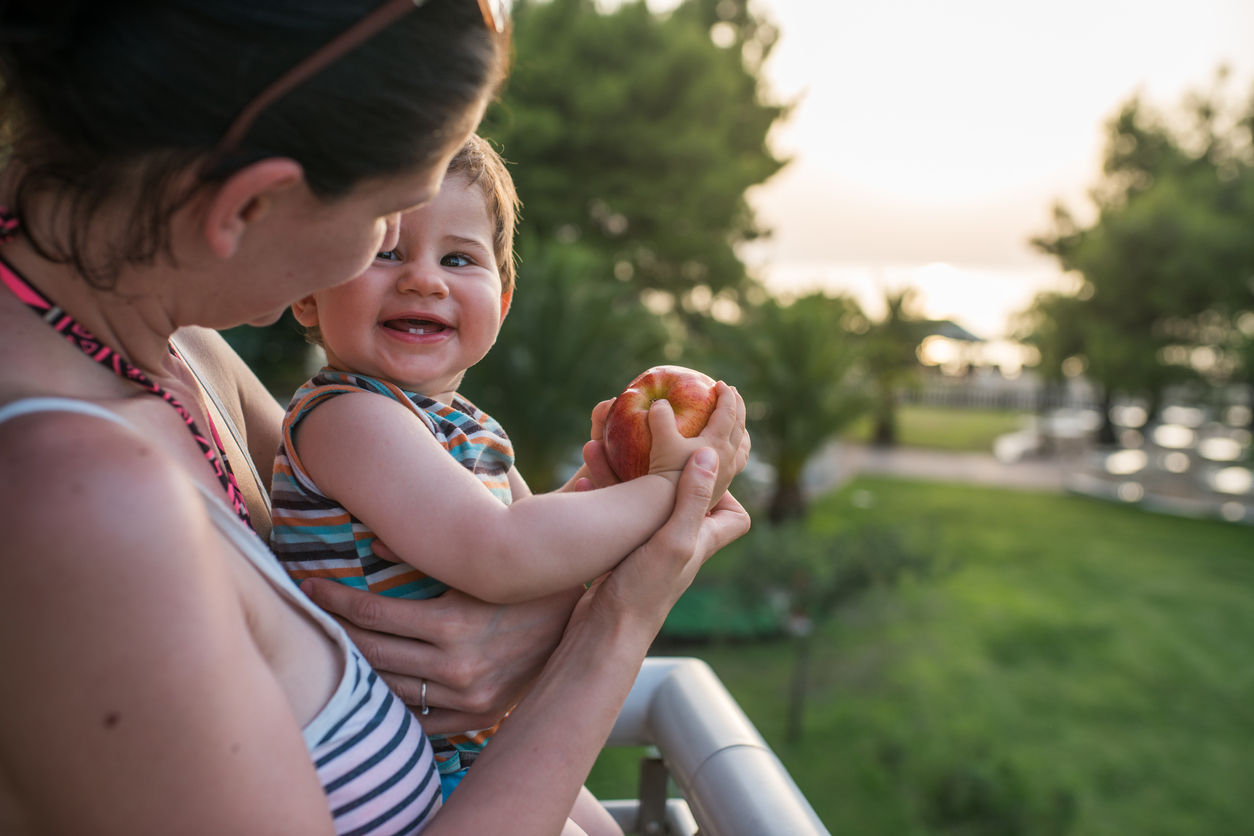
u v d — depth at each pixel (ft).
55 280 2.01
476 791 2.33
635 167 66.13
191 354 3.51
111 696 1.61
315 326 3.23
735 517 3.16
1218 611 41.55
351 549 2.79
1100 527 57.11
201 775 1.69
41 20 1.67
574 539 2.65
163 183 1.80
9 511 1.61
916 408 126.93
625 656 2.60
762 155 79.36
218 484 2.33
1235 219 76.59
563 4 67.56
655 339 41.34
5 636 1.59
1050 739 28.63
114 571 1.62
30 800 1.75
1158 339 80.38
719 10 84.43
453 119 1.98
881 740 27.96
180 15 1.70
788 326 51.03
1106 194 87.51
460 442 3.03
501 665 2.74
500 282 3.50
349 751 2.25
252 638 2.01
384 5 1.80
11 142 1.93
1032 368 93.66
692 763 3.73
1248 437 78.54
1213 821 24.02
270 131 1.78
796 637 36.19
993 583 44.80
